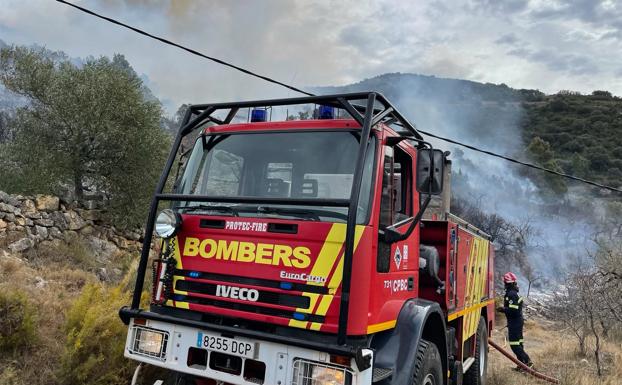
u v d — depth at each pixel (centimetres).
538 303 2338
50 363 538
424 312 452
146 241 446
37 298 681
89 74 1386
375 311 396
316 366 353
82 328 548
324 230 378
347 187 416
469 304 695
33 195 1227
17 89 1365
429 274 550
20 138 1330
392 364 404
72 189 1395
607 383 855
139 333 422
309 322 366
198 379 464
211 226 421
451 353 601
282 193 441
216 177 473
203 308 404
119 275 1145
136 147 1382
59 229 1199
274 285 385
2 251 975
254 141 467
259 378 382
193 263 421
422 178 430
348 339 361
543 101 18925
